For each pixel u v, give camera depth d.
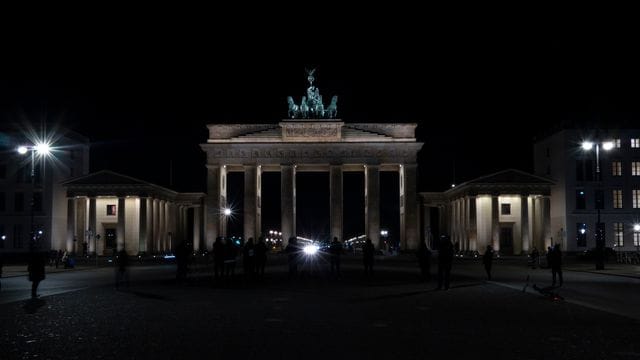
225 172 126.25
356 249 127.56
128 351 19.64
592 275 59.72
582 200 114.94
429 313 28.72
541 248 118.88
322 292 39.50
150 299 35.66
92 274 64.31
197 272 64.44
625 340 21.55
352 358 18.50
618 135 115.44
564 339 21.73
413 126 122.19
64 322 26.17
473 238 117.56
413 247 120.31
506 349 19.92
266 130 122.56
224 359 18.36
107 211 126.19
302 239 177.12
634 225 114.25
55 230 118.12
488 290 41.09
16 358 18.66
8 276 61.00
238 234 178.75
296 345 20.58
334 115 123.81
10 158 117.38
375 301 33.97
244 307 31.19
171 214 140.12
